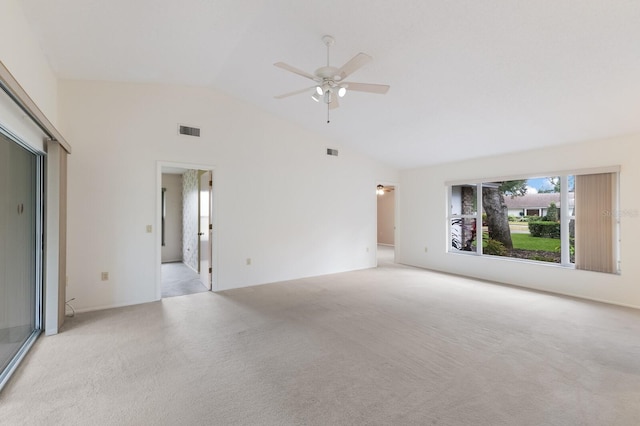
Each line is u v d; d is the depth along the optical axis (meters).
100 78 3.81
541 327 3.27
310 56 3.47
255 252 5.13
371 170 6.73
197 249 6.00
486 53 2.91
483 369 2.40
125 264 4.01
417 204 6.87
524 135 4.45
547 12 2.34
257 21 2.94
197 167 4.53
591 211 4.32
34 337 2.91
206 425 1.77
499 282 5.35
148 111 4.17
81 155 3.76
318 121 5.30
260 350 2.72
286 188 5.46
